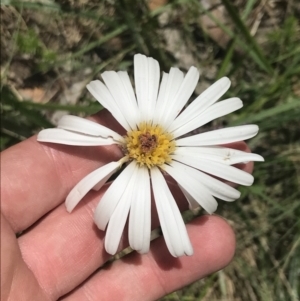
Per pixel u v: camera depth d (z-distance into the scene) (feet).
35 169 0.29
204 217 0.31
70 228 0.29
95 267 0.30
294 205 0.37
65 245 0.29
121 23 0.38
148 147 0.28
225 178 0.28
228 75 0.38
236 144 0.31
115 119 0.31
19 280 0.27
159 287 0.31
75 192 0.27
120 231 0.27
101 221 0.27
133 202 0.28
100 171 0.28
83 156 0.30
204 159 0.28
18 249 0.27
